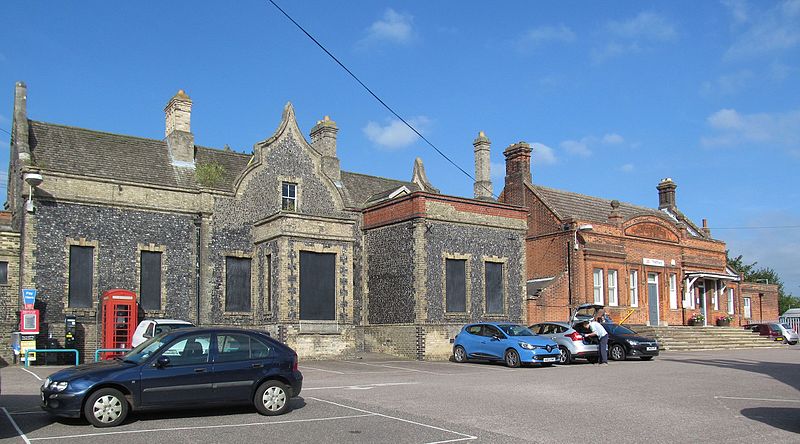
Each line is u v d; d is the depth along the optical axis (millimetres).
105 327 23484
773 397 15000
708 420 11984
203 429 10891
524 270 31469
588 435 10617
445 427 11211
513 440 10211
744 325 46219
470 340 25203
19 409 12742
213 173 28203
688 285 41219
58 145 25906
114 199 24984
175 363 11648
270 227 26500
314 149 30172
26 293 22281
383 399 14570
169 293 25766
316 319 26281
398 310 28422
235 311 27141
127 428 10922
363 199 33844
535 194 37156
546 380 18594
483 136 37125
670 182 47562
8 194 28422
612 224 36750
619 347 26812
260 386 12227
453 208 29094
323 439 10195
